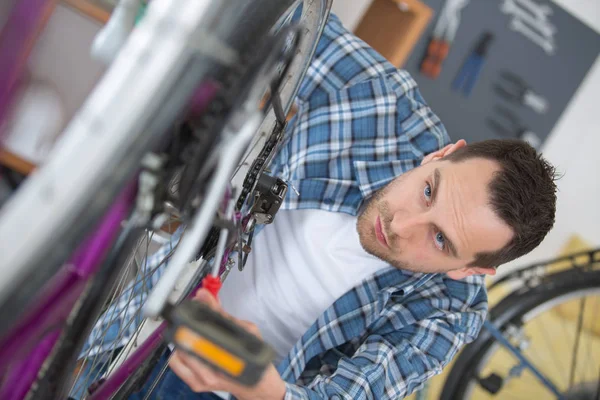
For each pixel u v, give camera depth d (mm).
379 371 1004
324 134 1202
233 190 437
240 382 362
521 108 2055
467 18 1968
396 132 1250
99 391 516
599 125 2057
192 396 1070
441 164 1040
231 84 362
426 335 1134
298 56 555
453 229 984
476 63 2000
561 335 1952
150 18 302
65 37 1147
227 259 612
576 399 1944
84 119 287
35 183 283
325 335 1141
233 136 358
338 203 1172
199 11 304
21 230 278
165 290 364
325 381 952
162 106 299
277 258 1193
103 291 375
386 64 1291
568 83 2055
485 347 1957
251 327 500
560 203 2055
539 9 1996
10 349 353
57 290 363
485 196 979
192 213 385
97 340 728
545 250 2023
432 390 1975
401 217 1045
